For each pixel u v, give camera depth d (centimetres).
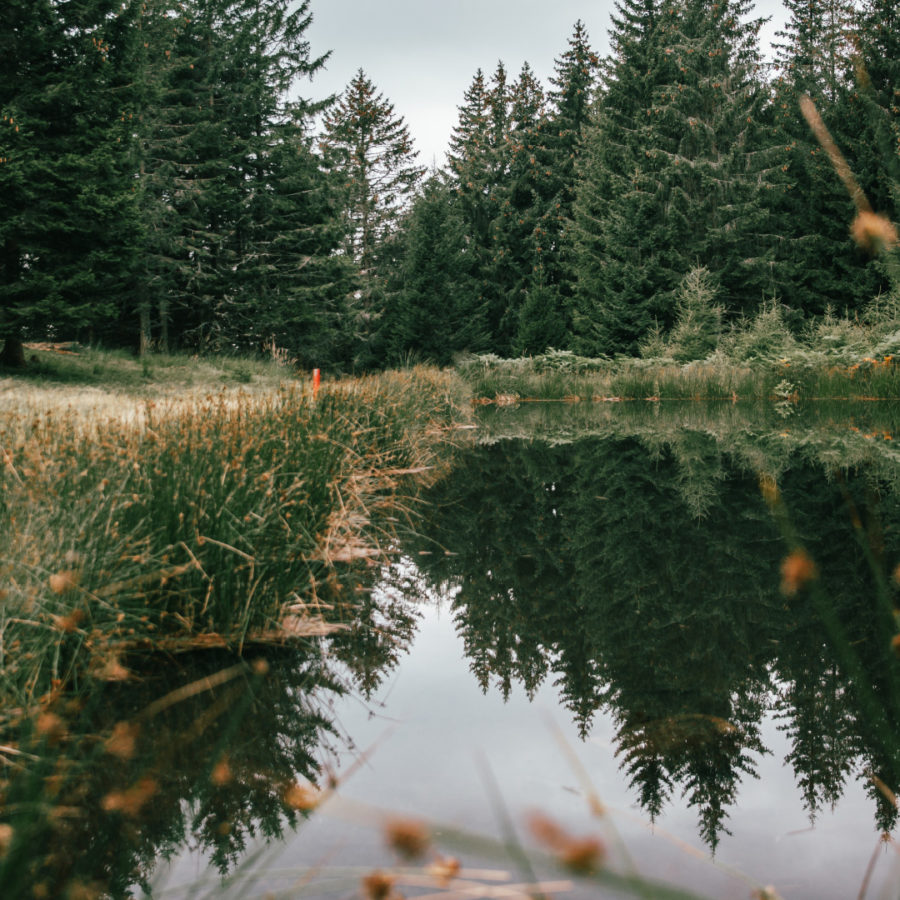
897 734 186
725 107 2580
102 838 144
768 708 204
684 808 152
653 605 308
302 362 2634
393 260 3903
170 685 226
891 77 2300
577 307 3045
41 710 197
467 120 4022
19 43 1229
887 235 95
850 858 133
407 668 242
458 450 905
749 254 2684
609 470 707
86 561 242
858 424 1084
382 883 99
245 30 2455
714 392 1784
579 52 3506
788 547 394
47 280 1216
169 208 2153
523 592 334
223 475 297
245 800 158
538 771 169
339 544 393
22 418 348
